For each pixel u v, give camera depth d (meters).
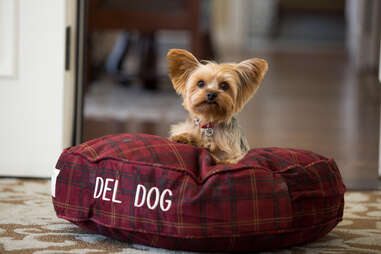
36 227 1.89
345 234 1.92
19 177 2.68
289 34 12.71
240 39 11.38
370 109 5.29
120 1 5.24
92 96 5.59
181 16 5.26
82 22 2.73
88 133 3.80
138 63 6.67
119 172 1.69
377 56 7.74
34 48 2.59
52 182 1.83
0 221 1.95
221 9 11.24
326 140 3.90
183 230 1.60
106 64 7.14
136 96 5.72
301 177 1.70
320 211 1.71
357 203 2.38
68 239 1.78
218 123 2.10
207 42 7.05
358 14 8.09
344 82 6.96
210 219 1.59
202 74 2.10
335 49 11.12
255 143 3.72
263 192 1.62
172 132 2.22
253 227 1.61
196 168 1.73
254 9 12.31
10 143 2.66
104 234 1.76
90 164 1.75
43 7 2.57
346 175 2.95
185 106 2.19
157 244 1.67
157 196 1.63
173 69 2.18
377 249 1.75
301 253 1.71
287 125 4.45
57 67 2.60
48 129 2.64
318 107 5.35
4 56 2.60
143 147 1.76
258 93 6.11
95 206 1.72
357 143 3.82
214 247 1.64
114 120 4.34
